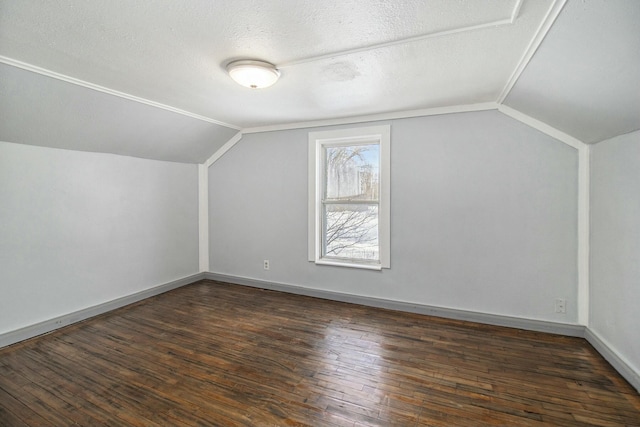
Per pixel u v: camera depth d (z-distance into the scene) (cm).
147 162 378
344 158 375
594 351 248
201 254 455
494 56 196
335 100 291
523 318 291
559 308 279
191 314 330
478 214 304
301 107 313
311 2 143
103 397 195
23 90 222
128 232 359
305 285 392
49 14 152
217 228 449
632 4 116
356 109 320
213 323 307
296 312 335
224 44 184
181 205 423
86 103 260
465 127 304
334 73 226
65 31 168
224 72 225
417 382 210
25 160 273
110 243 341
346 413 181
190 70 220
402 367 228
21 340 268
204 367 229
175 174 413
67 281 304
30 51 190
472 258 308
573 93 198
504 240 295
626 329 213
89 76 229
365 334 282
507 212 293
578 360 235
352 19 157
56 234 295
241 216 429
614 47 140
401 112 327
